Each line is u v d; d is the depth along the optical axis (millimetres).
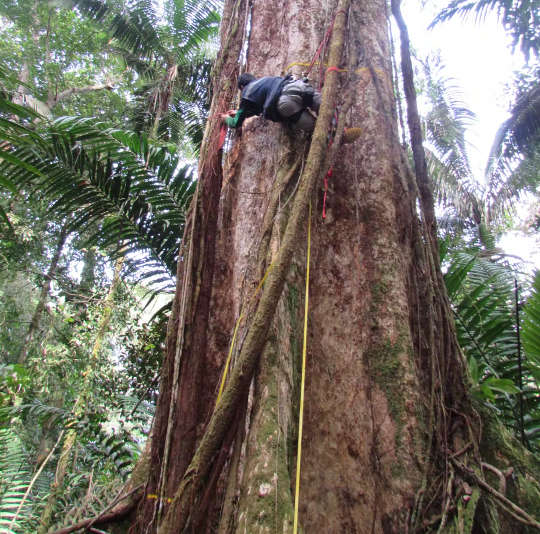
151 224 4336
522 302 3643
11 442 4137
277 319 1836
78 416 4730
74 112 12703
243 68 2918
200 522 1487
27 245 9094
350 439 1936
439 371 2168
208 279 2248
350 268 2273
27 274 9789
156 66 10156
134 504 2141
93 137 3975
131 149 4117
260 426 1542
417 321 2227
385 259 2248
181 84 9898
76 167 3945
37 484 4164
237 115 2551
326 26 2914
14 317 10750
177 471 1814
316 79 2691
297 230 1747
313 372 2037
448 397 2207
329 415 1973
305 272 2146
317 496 1829
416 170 2723
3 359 10484
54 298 9773
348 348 2105
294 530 1283
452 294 3510
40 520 3299
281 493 1391
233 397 1560
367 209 2385
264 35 3018
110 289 7891
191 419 1934
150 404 5621
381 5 3074
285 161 2357
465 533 1681
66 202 4121
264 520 1326
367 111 2623
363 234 2330
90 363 6805
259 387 1649
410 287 2283
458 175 9602
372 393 2006
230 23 2957
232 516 1437
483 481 1851
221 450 1557
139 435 5727
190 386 1995
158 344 5414
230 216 2477
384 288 2186
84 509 2750
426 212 2621
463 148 9766
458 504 1792
